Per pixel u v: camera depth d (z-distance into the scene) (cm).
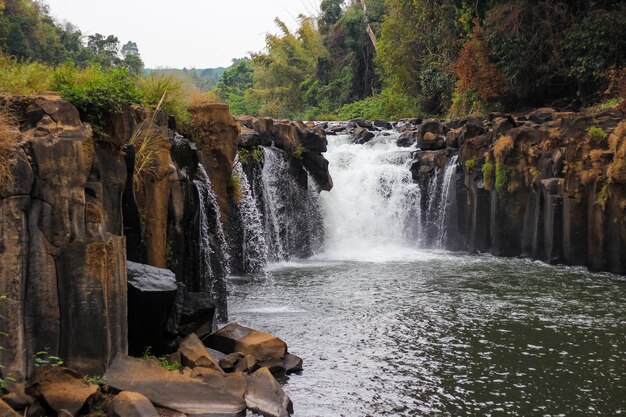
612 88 2583
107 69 1238
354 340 1237
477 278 1858
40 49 5416
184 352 951
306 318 1391
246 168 1992
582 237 2020
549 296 1623
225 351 1058
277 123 2302
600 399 969
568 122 2072
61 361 761
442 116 3972
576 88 3012
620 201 1892
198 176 1466
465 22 3334
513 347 1207
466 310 1476
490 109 3212
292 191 2306
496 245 2308
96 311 795
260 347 1045
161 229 1131
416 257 2302
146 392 802
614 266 1920
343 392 978
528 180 2225
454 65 3319
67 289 785
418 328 1325
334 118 4716
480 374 1066
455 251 2467
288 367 1059
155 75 1566
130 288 898
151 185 1123
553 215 2069
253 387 885
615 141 1905
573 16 2847
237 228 1878
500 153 2259
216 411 816
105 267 807
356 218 2608
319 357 1138
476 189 2373
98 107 925
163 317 930
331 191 2602
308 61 6072
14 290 747
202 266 1396
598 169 1961
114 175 927
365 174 2662
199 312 1076
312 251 2380
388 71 4528
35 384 732
